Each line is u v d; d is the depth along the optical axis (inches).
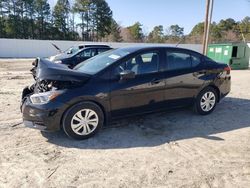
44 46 1299.2
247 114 238.2
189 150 163.0
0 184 124.9
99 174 134.8
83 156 154.3
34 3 2309.3
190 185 125.7
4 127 198.2
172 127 203.0
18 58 1155.3
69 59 500.7
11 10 2229.3
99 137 181.9
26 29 2269.9
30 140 175.6
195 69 217.0
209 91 229.1
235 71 650.2
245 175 134.7
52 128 167.2
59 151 160.2
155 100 197.8
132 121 214.8
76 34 2491.4
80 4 2454.5
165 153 158.7
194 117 226.5
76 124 172.9
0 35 2146.9
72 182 127.5
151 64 196.2
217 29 2625.5
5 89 347.9
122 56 188.4
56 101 165.2
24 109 173.0
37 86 184.9
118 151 161.2
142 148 165.6
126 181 128.6
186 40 2278.5
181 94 211.0
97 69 184.5
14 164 143.6
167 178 131.5
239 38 2348.7
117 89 180.1
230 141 177.2
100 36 2571.4
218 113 239.8
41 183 126.3
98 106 178.2
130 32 2785.4
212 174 135.3
